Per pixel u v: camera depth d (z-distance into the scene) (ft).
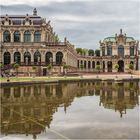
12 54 388.57
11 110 107.14
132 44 594.65
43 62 384.06
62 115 98.02
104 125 82.79
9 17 402.52
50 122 86.58
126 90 197.88
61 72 375.04
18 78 289.74
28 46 387.14
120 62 594.24
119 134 72.95
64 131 76.07
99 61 604.49
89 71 541.75
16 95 155.33
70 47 435.53
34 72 371.97
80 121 88.02
